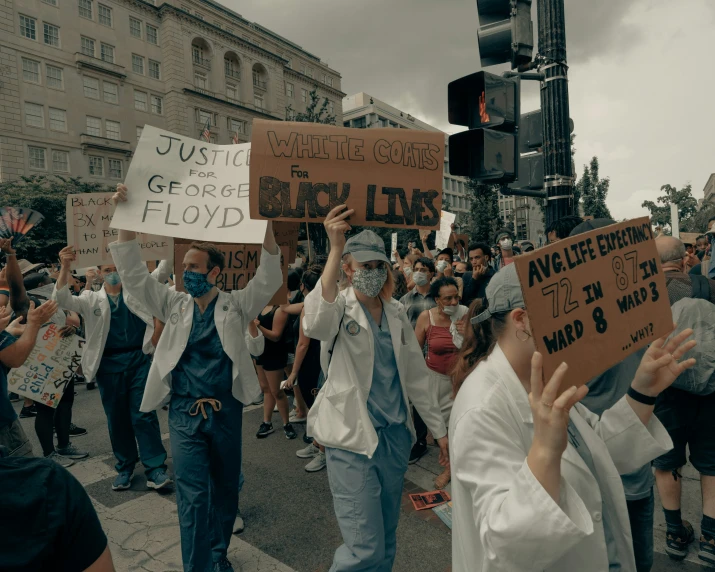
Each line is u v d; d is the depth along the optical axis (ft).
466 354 4.84
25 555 2.73
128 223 9.50
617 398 7.45
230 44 173.78
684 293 9.12
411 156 8.36
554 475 3.33
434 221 8.39
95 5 140.05
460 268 24.61
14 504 2.74
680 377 8.71
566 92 12.25
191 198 9.86
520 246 32.65
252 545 10.55
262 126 8.29
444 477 12.93
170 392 9.57
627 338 4.25
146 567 9.91
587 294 4.03
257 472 14.34
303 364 16.35
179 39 157.17
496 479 3.74
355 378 8.02
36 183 108.78
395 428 8.14
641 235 4.60
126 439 13.60
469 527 4.17
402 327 8.76
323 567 9.75
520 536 3.27
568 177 12.45
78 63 134.10
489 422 3.98
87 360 13.15
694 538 10.19
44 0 129.08
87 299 13.26
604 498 4.56
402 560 9.91
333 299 8.10
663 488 9.72
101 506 12.53
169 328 9.53
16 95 123.54
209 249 9.66
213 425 9.21
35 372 14.75
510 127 11.66
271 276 9.93
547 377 3.67
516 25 11.50
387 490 7.93
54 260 101.96
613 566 4.37
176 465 9.04
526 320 4.16
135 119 147.84
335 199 8.33
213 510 9.55
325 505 12.24
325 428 7.85
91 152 136.87
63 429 15.85
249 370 9.78
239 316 9.77
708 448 9.18
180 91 156.76
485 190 83.41
